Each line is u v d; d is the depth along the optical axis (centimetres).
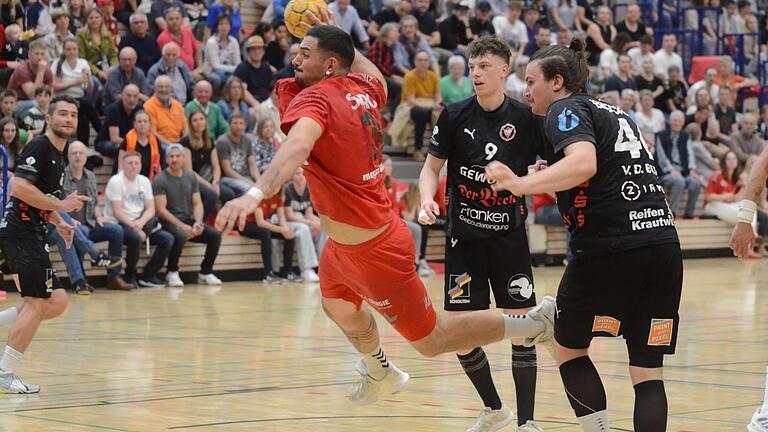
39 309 1106
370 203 796
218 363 1277
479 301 927
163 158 2419
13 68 2420
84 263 2272
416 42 3052
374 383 913
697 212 3350
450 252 936
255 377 1173
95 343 1458
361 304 880
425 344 843
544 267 2891
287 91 820
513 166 915
